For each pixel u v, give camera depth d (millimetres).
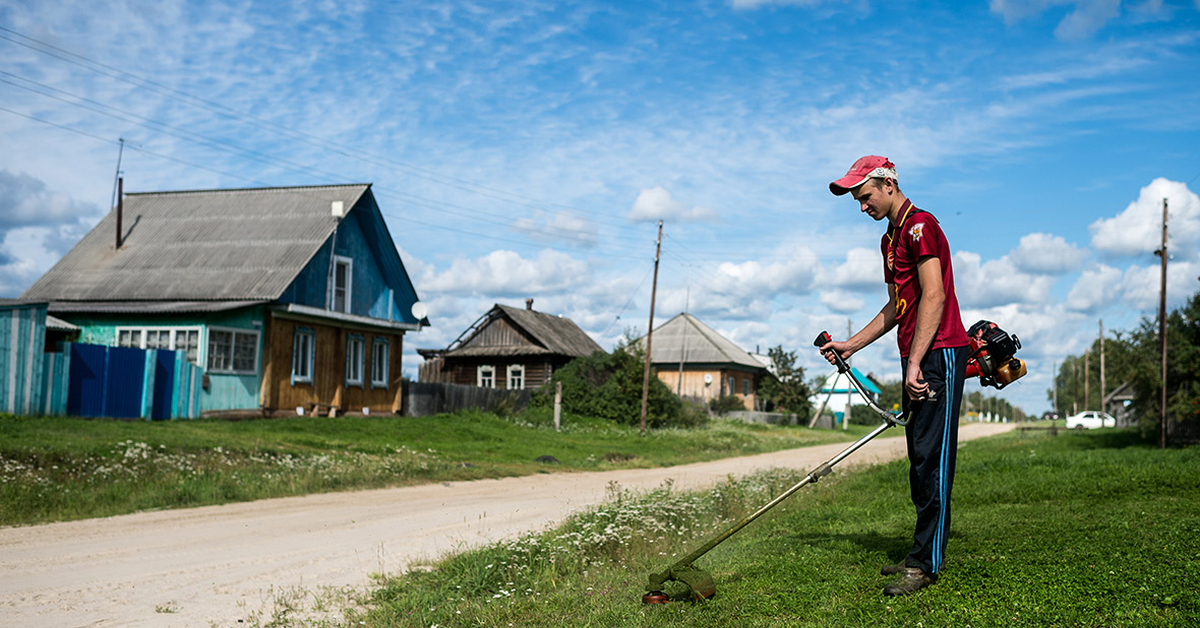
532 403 40094
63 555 8664
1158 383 29141
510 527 11031
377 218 30016
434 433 26250
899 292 4754
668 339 60281
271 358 25641
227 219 29797
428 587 7145
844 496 10898
